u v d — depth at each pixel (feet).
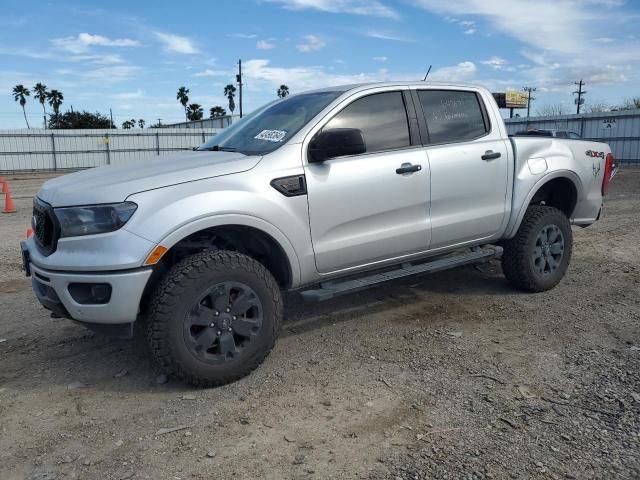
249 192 12.43
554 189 19.75
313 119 13.89
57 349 14.79
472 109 17.12
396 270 15.53
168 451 9.89
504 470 9.10
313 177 13.41
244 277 12.30
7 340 15.53
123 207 11.30
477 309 17.21
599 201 20.11
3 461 9.71
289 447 9.93
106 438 10.38
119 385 12.57
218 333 12.09
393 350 14.17
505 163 17.12
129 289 11.25
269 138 14.10
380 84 15.30
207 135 142.82
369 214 14.34
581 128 105.29
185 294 11.60
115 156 134.00
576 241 27.71
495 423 10.56
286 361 13.65
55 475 9.27
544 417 10.74
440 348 14.24
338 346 14.53
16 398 12.07
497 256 17.48
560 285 19.69
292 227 13.07
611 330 15.31
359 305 17.80
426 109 16.01
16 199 57.41
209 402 11.68
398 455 9.59
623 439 9.95
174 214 11.53
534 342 14.53
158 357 11.64
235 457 9.67
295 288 13.76
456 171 15.92
